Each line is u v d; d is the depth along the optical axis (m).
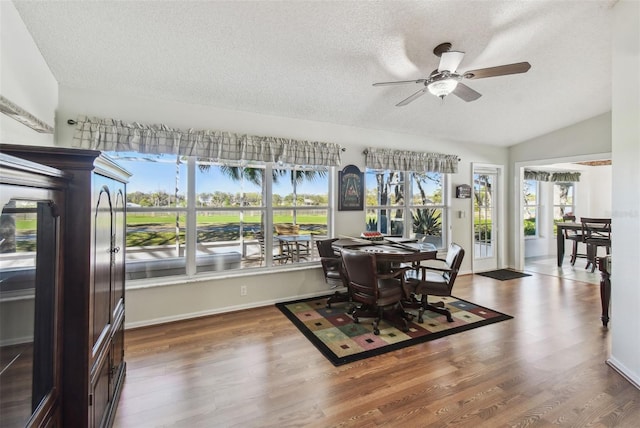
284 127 3.81
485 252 5.66
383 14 2.22
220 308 3.49
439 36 2.49
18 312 0.97
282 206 3.99
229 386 2.11
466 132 4.83
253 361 2.43
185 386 2.11
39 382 1.09
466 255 5.33
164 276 3.36
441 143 5.02
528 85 3.51
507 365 2.36
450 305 3.71
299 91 3.27
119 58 2.53
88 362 1.27
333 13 2.19
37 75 2.25
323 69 2.90
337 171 4.19
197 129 3.34
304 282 4.00
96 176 1.34
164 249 3.39
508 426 1.73
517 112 4.22
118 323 1.90
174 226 3.42
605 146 4.39
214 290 3.46
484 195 5.64
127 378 2.19
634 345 2.13
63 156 1.21
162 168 3.34
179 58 2.59
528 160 5.39
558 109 4.20
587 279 4.96
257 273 3.68
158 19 2.15
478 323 3.15
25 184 0.92
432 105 3.87
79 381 1.26
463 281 4.84
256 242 3.87
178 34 2.31
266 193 3.88
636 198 2.12
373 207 4.63
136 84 2.90
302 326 3.10
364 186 4.36
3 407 0.90
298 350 2.61
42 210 1.09
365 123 4.20
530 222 7.18
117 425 1.74
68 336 1.24
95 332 1.37
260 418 1.81
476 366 2.35
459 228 5.26
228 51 2.55
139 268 3.28
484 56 2.82
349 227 4.28
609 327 3.04
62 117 2.77
